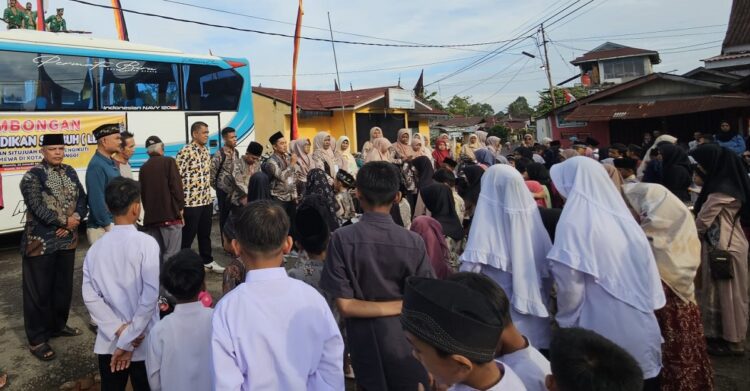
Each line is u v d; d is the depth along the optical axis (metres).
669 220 3.18
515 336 1.93
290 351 1.94
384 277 2.51
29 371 4.19
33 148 8.16
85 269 3.04
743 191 4.03
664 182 5.35
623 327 2.55
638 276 2.61
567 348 1.43
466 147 11.55
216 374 1.83
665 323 3.15
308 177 6.17
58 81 8.52
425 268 2.59
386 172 2.58
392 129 21.09
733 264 4.07
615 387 1.33
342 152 9.57
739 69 19.00
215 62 10.95
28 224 4.40
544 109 34.28
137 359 3.02
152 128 9.80
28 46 8.16
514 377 1.58
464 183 5.87
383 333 2.48
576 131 20.61
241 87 11.47
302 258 3.37
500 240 2.91
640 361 2.54
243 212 2.04
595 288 2.63
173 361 2.42
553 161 11.30
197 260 2.55
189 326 2.48
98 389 4.02
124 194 3.04
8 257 8.19
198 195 6.64
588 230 2.66
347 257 2.51
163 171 5.63
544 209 3.50
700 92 17.64
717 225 4.13
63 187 4.52
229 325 1.90
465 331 1.40
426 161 6.59
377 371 2.47
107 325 3.00
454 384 1.57
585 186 2.80
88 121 8.87
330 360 2.09
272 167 7.02
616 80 31.94
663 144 5.50
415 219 3.61
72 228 4.59
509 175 2.96
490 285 1.87
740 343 4.14
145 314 2.92
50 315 4.52
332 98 20.92
